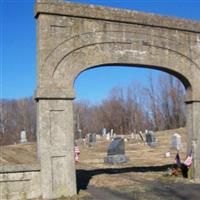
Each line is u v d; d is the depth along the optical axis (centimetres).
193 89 1577
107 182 1670
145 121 8175
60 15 1347
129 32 1452
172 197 1297
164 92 7544
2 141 8088
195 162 1597
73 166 1337
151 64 1486
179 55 1548
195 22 1579
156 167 2219
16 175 1275
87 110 9700
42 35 1318
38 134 1324
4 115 9225
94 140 4691
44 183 1293
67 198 1295
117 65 1464
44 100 1312
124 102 8538
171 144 3791
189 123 1614
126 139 4884
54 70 1329
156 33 1503
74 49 1361
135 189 1473
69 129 1339
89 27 1390
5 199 1255
